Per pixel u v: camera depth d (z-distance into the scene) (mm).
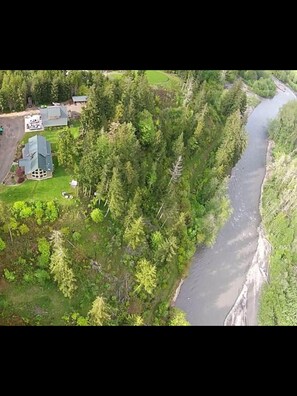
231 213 100875
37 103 103000
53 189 80812
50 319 68938
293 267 93688
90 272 74750
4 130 93688
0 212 67312
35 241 73188
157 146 91938
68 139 82500
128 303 75812
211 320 82625
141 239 78688
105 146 79688
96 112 87750
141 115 92250
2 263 69812
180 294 86188
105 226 79125
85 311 71625
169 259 80500
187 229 91875
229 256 96000
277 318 85688
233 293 88625
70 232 75938
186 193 96125
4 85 96688
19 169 82562
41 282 70375
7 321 66750
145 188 86125
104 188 76875
